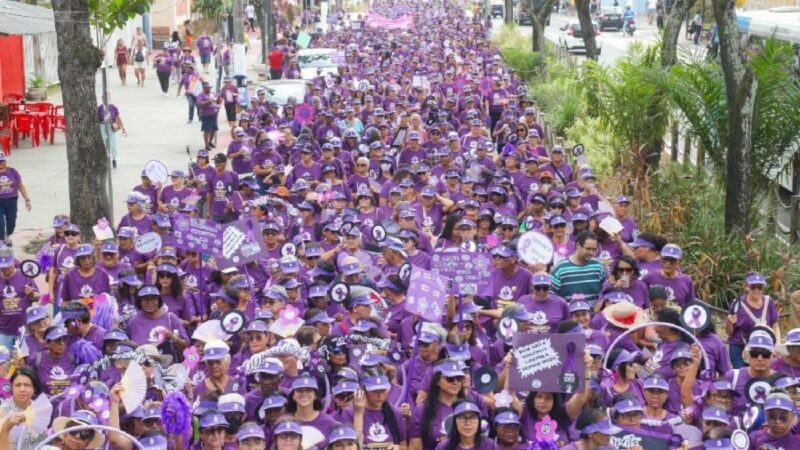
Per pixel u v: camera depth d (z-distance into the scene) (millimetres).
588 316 13383
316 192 20594
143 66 55000
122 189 30625
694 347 12141
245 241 15977
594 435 10102
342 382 11102
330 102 32750
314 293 14211
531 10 51875
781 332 17672
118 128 33750
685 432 10805
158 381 11953
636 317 13172
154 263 16531
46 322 13195
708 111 22500
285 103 37719
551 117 34875
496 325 14555
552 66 47375
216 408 10805
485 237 18328
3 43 38531
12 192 23219
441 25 83938
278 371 11156
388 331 13820
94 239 22828
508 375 11188
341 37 69812
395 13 96625
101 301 13977
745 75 20219
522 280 15172
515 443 10578
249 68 62438
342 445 9953
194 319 15398
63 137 38844
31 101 41156
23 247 24156
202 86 36469
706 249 20000
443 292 12484
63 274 16828
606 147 28141
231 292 14906
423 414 11258
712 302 19531
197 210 21156
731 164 20641
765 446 10820
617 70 26656
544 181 21234
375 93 36031
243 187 22188
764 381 11547
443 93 38844
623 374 11773
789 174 23719
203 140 39281
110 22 23625
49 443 10531
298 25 86938
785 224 24547
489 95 36406
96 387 10844
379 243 18188
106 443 10672
